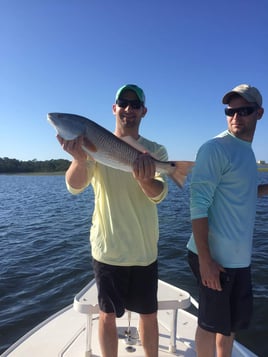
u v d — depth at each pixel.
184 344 3.46
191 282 6.65
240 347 3.49
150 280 2.92
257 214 14.86
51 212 16.88
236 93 2.76
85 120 2.70
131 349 3.27
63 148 2.71
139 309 2.90
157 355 2.97
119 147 2.79
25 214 16.39
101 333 2.84
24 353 3.28
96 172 2.97
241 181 2.71
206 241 2.65
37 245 9.72
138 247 2.87
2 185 46.38
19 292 6.32
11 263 7.99
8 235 11.23
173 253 8.55
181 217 14.07
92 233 3.03
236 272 2.72
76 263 7.88
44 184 48.84
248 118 2.75
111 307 2.82
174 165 2.88
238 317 2.74
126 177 2.89
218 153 2.69
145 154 2.75
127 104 2.98
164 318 3.98
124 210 2.87
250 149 2.85
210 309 2.71
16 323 5.20
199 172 2.72
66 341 3.47
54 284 6.67
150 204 2.97
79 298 3.14
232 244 2.71
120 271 2.86
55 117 2.66
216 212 2.76
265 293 5.96
